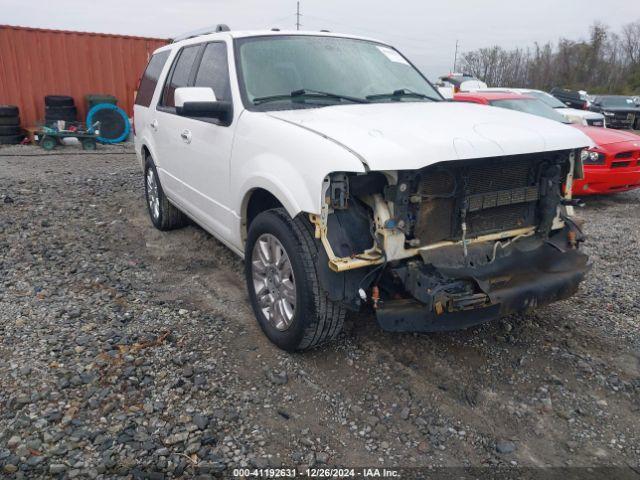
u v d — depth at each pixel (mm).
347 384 3307
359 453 2758
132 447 2697
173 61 5570
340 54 4574
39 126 13031
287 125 3445
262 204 3959
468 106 4152
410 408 3109
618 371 3518
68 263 5109
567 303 4480
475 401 3191
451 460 2736
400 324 3080
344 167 2900
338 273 3084
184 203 5184
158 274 4957
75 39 13453
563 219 3740
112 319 3984
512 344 3809
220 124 4160
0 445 2678
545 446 2855
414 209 3133
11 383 3143
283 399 3145
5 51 12758
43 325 3838
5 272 4820
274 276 3615
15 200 7141
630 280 4996
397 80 4645
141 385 3178
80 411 2941
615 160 7594
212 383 3240
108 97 13570
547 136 3381
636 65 53594
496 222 3479
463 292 3105
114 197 7672
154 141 5840
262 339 3789
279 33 4559
